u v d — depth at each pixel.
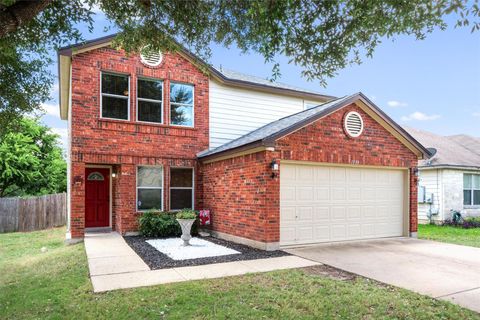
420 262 7.51
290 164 9.43
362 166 10.59
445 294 5.31
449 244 10.02
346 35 5.63
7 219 15.72
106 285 5.71
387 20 5.24
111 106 11.29
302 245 9.44
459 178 17.66
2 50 5.80
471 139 23.39
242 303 4.84
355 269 6.86
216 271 6.59
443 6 4.05
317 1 5.27
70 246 9.89
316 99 15.24
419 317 4.40
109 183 12.77
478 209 18.31
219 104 13.09
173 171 12.23
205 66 7.35
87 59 10.85
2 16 3.78
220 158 11.05
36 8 4.00
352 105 10.30
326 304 4.80
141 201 11.65
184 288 5.46
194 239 10.73
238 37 6.40
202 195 12.38
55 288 5.74
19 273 7.29
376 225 10.87
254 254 8.25
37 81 9.07
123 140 11.27
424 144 19.47
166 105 12.04
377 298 5.05
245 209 9.69
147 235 11.09
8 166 21.58
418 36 5.44
